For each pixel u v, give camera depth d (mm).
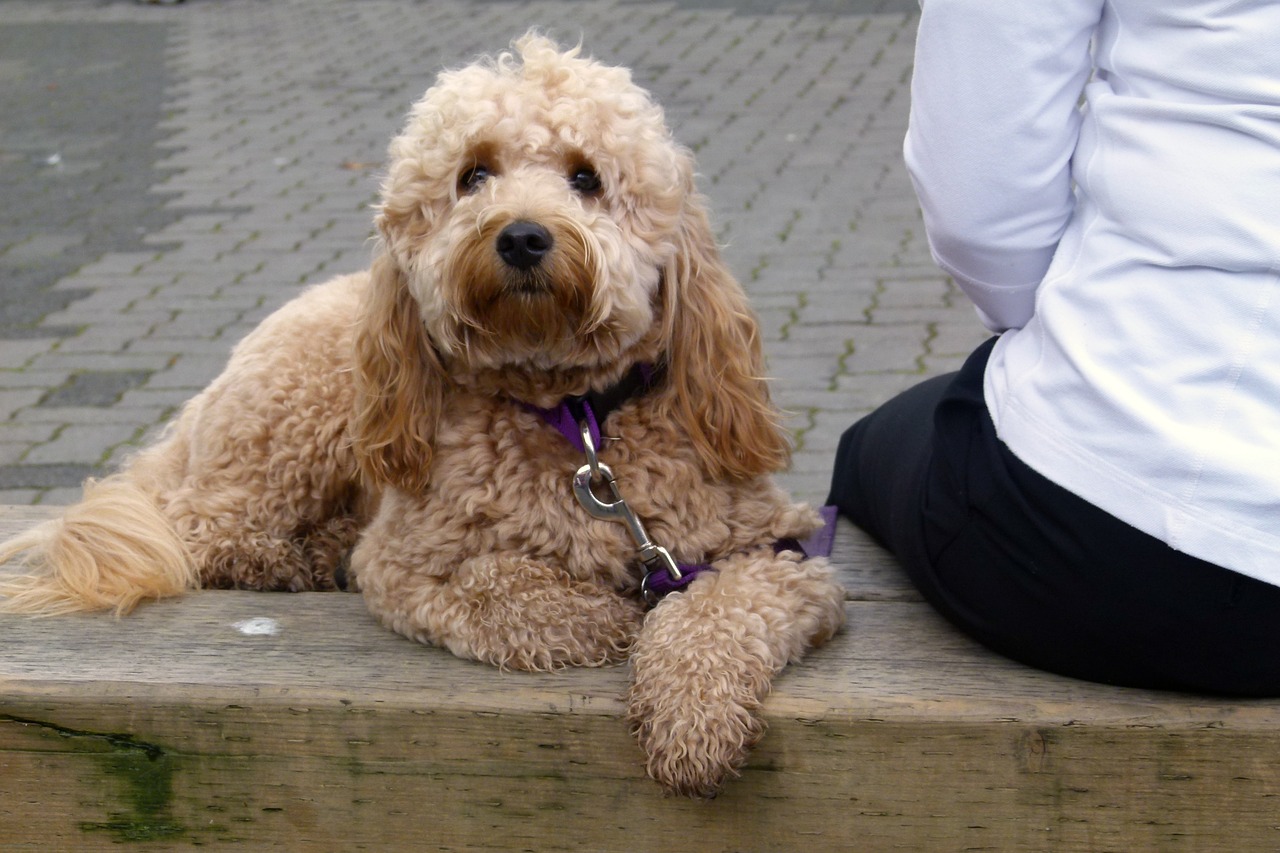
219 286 5973
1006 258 2057
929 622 2377
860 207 6609
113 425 4719
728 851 2168
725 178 7148
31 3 13680
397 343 2367
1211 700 2053
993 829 2109
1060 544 1952
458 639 2256
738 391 2375
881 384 4777
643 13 11648
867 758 2096
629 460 2320
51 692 2223
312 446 2883
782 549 2398
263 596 2588
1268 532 1773
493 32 11250
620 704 2123
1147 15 1852
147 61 10836
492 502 2305
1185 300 1809
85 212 7117
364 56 10602
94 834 2299
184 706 2211
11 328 5613
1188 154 1805
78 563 2527
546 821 2193
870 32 10430
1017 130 1930
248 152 8117
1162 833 2076
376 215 2432
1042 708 2053
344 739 2193
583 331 2219
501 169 2295
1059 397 1925
